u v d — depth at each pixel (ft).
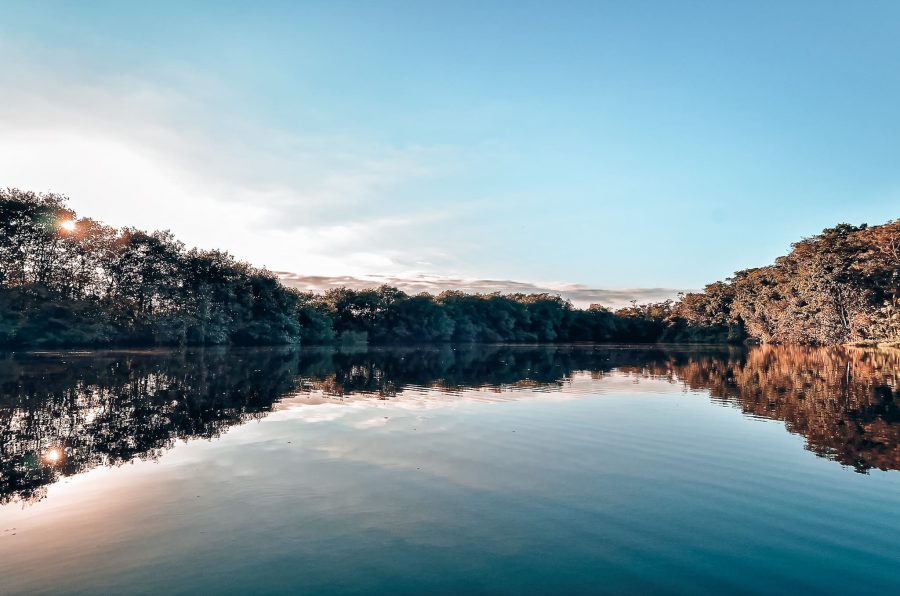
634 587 25.75
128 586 25.49
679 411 74.33
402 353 266.36
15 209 217.15
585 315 558.97
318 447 52.16
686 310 498.28
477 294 537.65
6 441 55.21
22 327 212.43
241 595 24.68
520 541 30.68
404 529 32.22
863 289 270.26
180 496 37.81
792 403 82.84
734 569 27.63
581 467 45.62
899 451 51.44
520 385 108.68
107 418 68.54
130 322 254.06
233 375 128.16
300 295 370.53
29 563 27.81
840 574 27.22
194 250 281.74
